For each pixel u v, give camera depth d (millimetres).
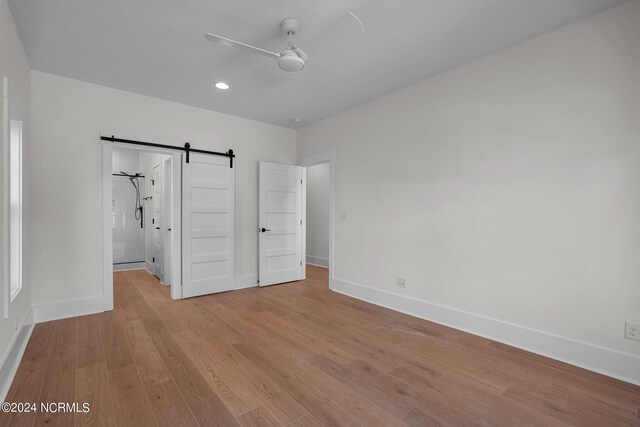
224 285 4465
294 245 5207
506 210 2729
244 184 4715
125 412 1772
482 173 2889
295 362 2387
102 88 3518
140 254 6566
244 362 2379
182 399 1900
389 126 3738
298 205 5250
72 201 3336
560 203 2432
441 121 3209
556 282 2451
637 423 1719
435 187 3264
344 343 2738
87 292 3430
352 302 3973
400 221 3615
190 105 4148
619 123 2170
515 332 2666
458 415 1778
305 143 5105
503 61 2740
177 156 4070
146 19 2305
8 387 1977
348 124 4297
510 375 2213
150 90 3645
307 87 3559
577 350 2338
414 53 2803
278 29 2426
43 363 2316
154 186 5438
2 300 1958
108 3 2121
